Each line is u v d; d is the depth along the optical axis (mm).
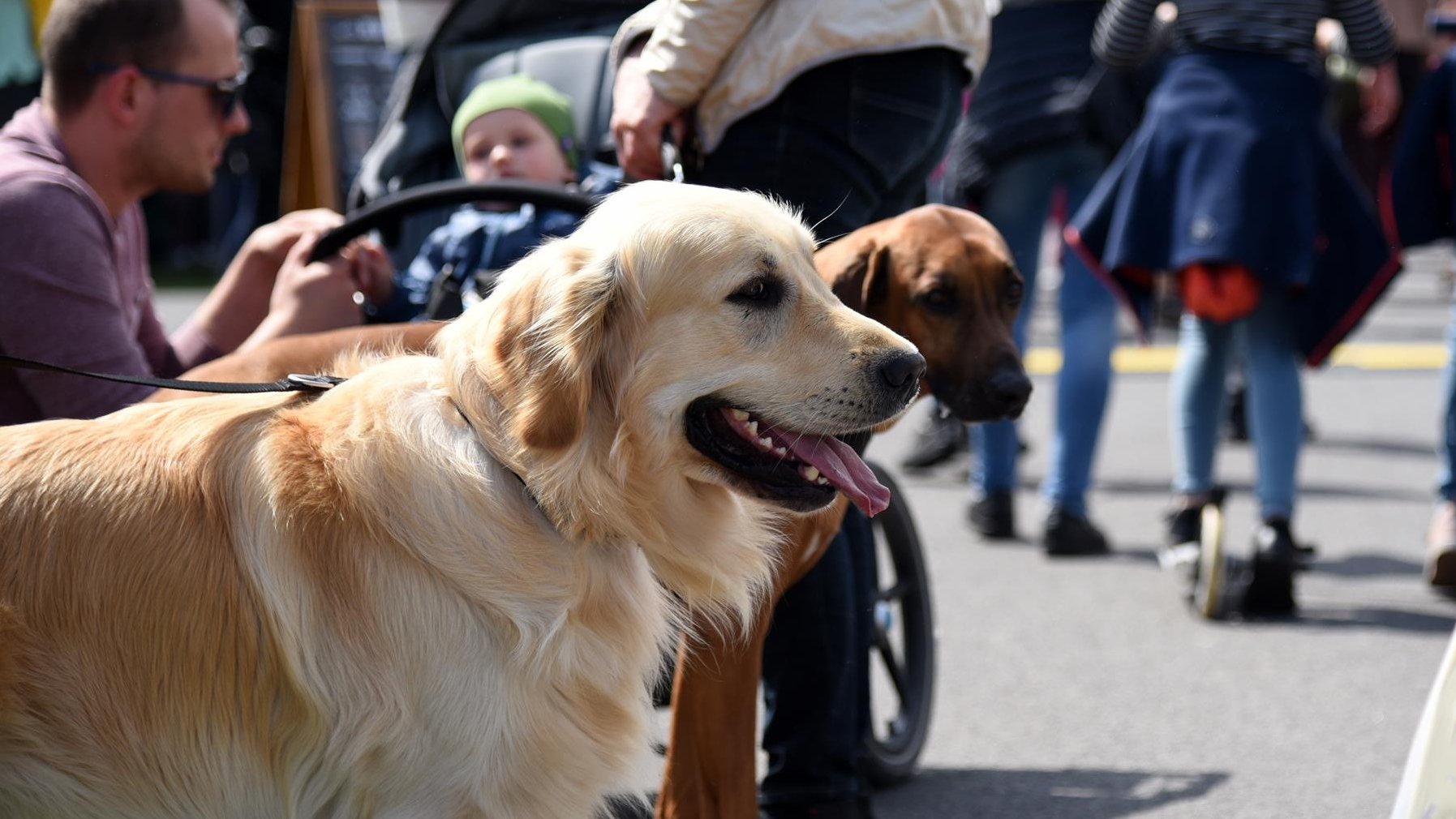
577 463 2336
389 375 2430
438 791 2240
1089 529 5723
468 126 4328
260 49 13398
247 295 3992
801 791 3158
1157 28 5285
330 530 2246
